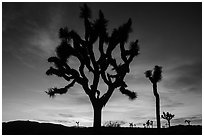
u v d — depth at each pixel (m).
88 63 12.70
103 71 12.81
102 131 12.36
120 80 12.86
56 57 12.47
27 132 12.74
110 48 12.95
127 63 13.12
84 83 12.65
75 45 12.52
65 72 12.47
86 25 12.97
